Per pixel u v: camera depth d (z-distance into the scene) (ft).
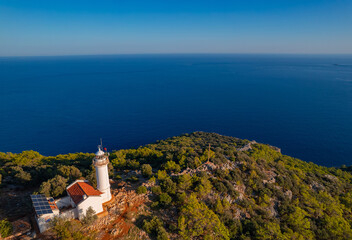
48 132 495.00
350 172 315.58
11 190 135.74
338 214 178.81
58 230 92.99
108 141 473.67
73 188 118.93
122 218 115.55
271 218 150.41
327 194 207.82
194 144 375.66
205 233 114.93
